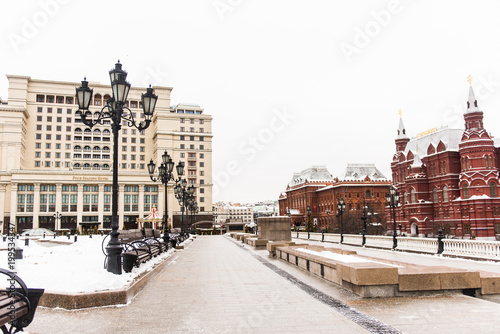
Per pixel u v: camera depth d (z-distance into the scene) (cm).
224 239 4700
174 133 10619
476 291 893
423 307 766
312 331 615
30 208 8756
